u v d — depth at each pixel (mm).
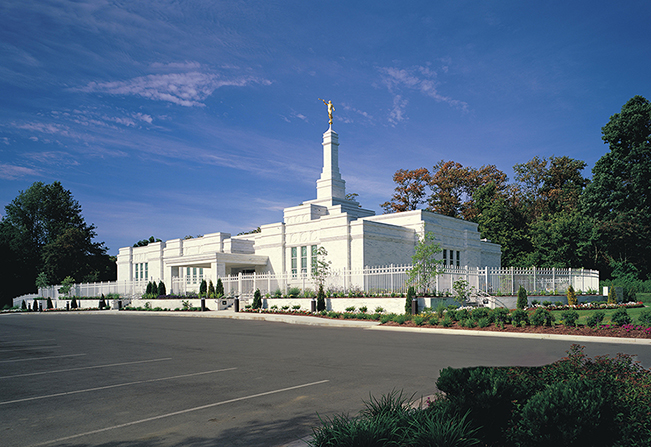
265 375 11500
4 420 7957
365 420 5918
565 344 16922
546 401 5199
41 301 65938
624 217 49812
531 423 5156
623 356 7086
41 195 92562
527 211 72000
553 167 75188
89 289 64938
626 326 19234
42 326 30859
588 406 5133
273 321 30703
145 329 26141
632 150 51375
